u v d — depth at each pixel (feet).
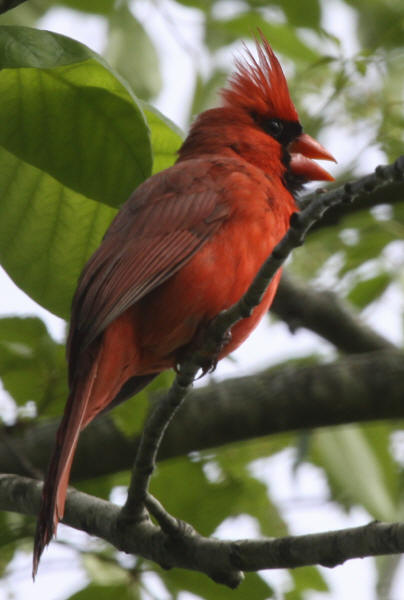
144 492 23.34
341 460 35.53
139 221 25.18
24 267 27.48
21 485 25.85
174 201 25.25
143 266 24.27
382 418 34.96
